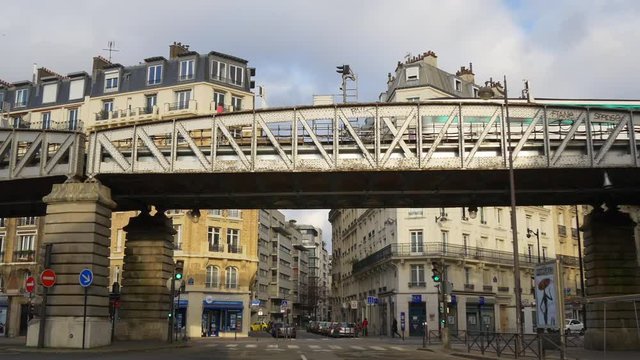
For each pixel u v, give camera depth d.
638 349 26.36
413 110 25.58
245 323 57.62
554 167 24.72
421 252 53.72
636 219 43.09
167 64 57.72
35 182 28.11
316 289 153.38
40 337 24.00
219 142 27.27
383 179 26.70
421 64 57.72
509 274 59.22
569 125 27.45
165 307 30.81
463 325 53.22
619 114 24.94
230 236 58.59
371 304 61.34
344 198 29.11
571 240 68.12
